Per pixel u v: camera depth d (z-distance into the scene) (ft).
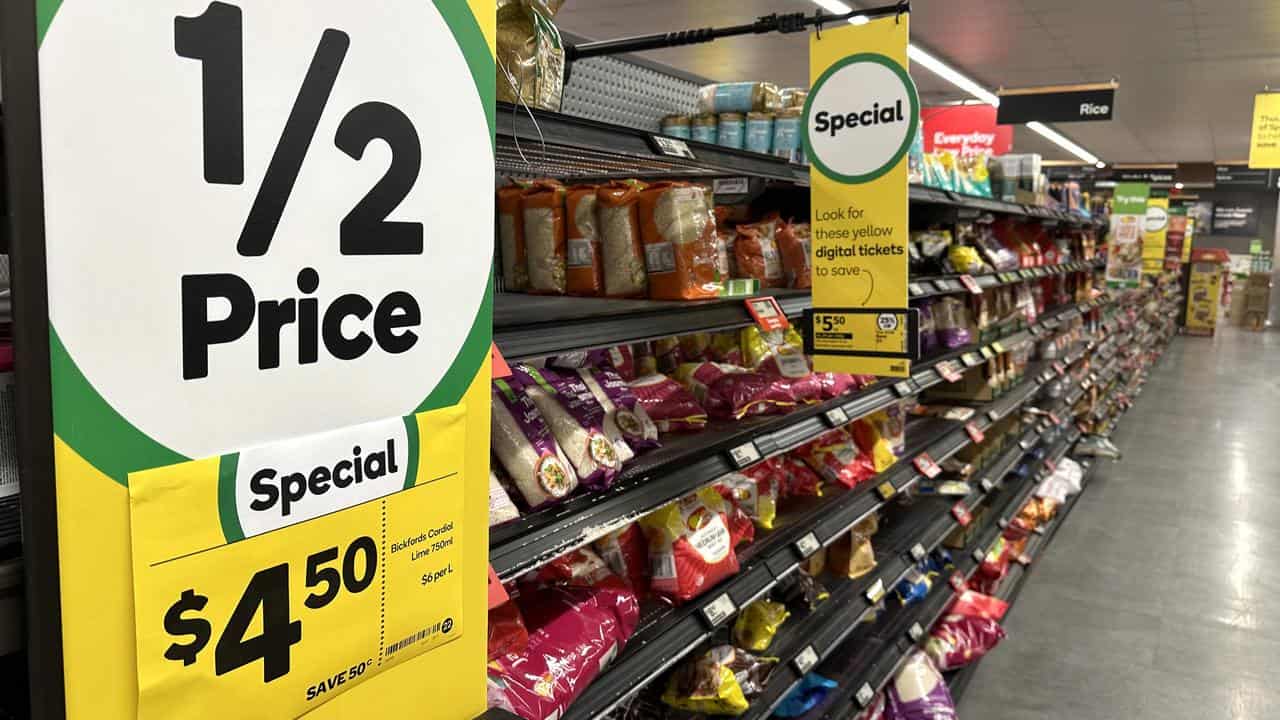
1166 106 42.60
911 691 9.95
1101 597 14.66
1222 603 14.42
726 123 7.95
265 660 2.40
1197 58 31.99
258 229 2.26
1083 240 21.04
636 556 6.43
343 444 2.55
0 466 2.37
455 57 2.77
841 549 9.86
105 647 2.06
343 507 2.57
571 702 4.93
